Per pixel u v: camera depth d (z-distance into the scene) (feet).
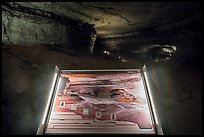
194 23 48.91
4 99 23.88
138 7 42.06
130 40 60.03
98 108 24.41
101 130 21.52
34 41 40.68
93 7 41.98
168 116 25.36
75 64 36.32
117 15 45.73
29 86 27.35
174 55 53.83
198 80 35.68
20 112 23.26
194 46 51.21
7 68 29.07
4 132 20.81
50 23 42.42
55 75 30.07
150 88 28.07
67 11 43.01
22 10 39.17
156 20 49.39
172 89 31.45
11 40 37.93
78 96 26.43
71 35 45.37
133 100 25.84
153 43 59.11
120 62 41.32
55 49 40.75
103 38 61.41
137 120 22.77
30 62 32.76
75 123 22.35
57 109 24.17
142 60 56.13
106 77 30.76
